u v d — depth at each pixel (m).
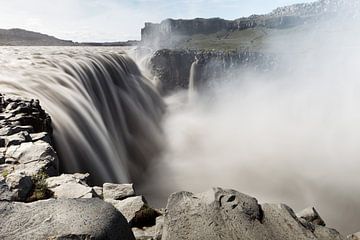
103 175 26.08
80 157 24.80
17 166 10.78
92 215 5.69
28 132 14.12
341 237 7.22
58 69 33.78
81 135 26.56
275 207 7.32
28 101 17.94
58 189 9.74
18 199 8.63
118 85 46.62
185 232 6.39
